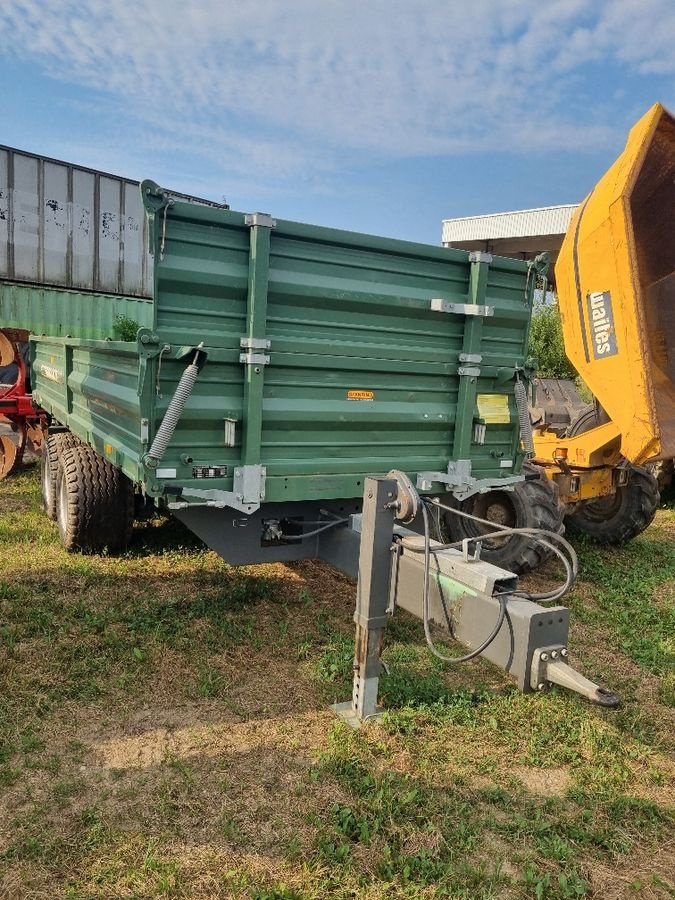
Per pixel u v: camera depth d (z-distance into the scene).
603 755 3.08
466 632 2.75
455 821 2.60
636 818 2.69
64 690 3.37
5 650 3.71
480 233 18.05
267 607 4.53
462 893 2.26
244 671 3.67
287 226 3.34
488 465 4.26
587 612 4.68
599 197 3.47
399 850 2.44
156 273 3.12
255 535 3.83
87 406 5.20
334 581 5.09
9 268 10.89
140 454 3.33
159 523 6.30
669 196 3.73
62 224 11.38
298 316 3.50
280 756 2.95
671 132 3.45
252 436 3.40
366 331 3.69
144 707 3.29
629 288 3.32
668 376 3.91
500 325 4.12
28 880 2.25
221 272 3.26
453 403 4.09
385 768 2.90
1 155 10.55
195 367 3.15
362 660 3.19
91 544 5.29
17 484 8.00
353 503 4.06
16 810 2.57
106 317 11.84
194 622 4.20
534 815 2.67
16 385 8.17
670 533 7.23
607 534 6.35
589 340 3.61
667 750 3.17
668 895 2.32
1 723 3.09
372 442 3.83
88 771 2.81
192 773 2.81
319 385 3.60
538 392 7.44
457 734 3.18
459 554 2.93
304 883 2.27
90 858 2.35
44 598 4.42
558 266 3.77
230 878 2.28
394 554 3.13
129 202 12.13
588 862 2.46
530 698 3.51
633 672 3.90
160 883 2.23
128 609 4.32
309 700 3.41
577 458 5.44
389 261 3.71
